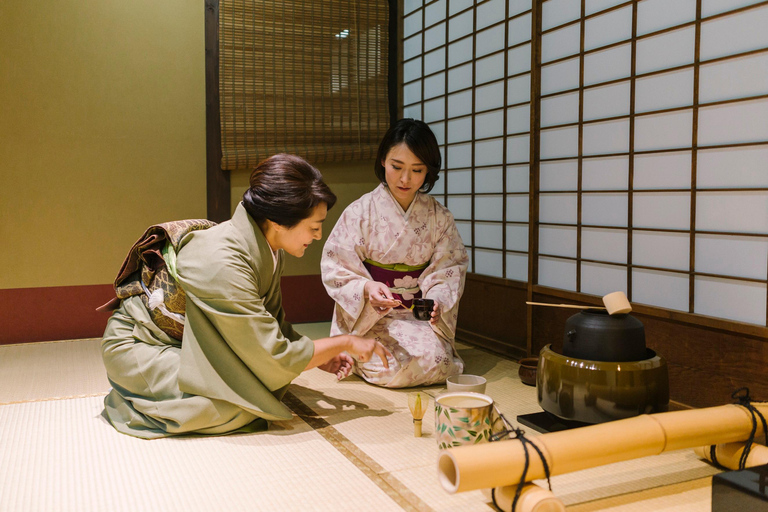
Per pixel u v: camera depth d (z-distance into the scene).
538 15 3.05
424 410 2.03
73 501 1.54
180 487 1.62
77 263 3.61
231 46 3.87
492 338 3.52
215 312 1.97
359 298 2.63
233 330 1.98
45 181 3.52
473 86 3.59
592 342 1.84
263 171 2.09
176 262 2.09
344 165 4.27
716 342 2.27
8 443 1.94
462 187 3.78
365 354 2.20
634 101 2.56
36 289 3.54
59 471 1.73
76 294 3.62
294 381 2.77
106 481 1.66
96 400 2.41
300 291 4.20
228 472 1.72
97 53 3.58
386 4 4.26
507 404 2.39
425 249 2.85
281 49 3.99
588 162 2.82
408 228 2.80
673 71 2.39
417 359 2.62
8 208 3.46
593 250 2.82
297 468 1.75
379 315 2.71
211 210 3.90
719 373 2.27
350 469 1.75
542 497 1.33
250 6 3.89
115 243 3.69
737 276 2.19
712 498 1.38
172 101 3.77
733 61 2.16
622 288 2.67
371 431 2.08
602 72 2.72
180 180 3.82
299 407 2.36
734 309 2.21
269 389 2.08
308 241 2.21
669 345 2.46
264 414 2.03
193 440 1.98
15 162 3.46
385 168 2.79
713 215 2.27
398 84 4.35
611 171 2.70
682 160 2.37
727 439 1.63
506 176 3.38
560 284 3.03
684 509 1.50
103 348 2.21
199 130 3.85
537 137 3.11
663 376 1.83
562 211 3.00
